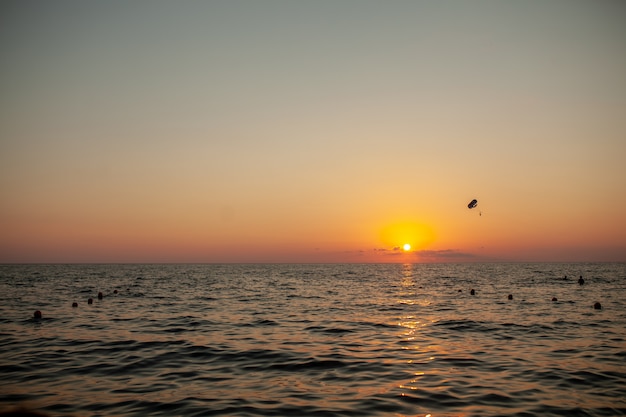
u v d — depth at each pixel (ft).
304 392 43.14
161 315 100.73
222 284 237.25
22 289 187.73
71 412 37.63
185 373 50.24
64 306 119.96
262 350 62.08
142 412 37.63
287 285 229.25
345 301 137.28
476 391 43.01
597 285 215.31
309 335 74.18
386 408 38.42
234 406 39.06
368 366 53.01
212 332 77.10
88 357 57.93
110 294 162.30
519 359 56.29
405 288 201.46
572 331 77.66
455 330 79.15
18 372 50.60
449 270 514.27
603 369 51.06
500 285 220.02
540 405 39.09
